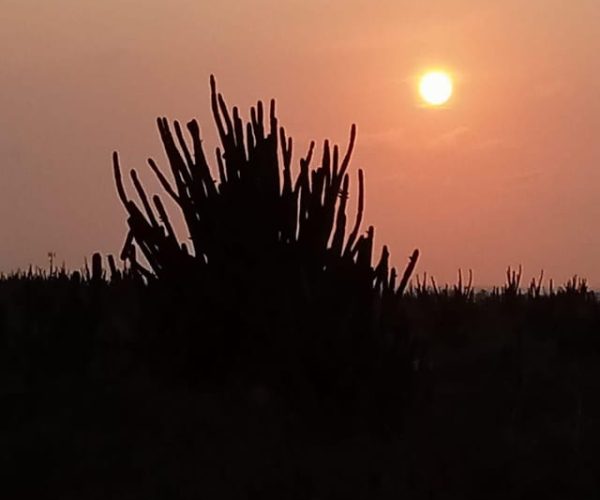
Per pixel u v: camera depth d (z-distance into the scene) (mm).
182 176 21812
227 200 21312
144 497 15711
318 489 15820
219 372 21078
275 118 21344
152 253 21922
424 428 19125
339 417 18812
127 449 17641
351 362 19141
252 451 17578
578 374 24156
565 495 16062
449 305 32906
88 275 28469
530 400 21500
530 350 27250
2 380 20953
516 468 16688
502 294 38156
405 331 19984
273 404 19781
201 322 21266
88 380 21219
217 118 21719
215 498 15547
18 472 16547
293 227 20781
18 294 27734
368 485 16000
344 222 20500
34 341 22062
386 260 20031
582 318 30312
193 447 17750
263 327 20422
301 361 19203
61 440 17781
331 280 19875
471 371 24672
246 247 21000
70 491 16156
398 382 19344
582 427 19156
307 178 20781
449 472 16531
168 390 20938
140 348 22047
